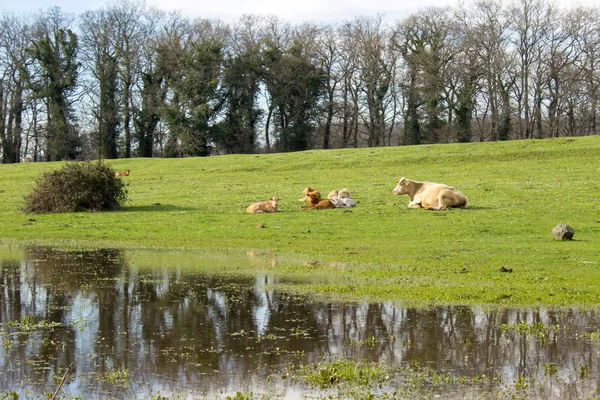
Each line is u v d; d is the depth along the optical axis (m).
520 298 14.35
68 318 12.66
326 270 18.33
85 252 22.39
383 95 87.00
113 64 81.25
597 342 11.10
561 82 80.69
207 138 80.50
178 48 80.38
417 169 48.41
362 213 30.86
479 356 10.35
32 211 33.69
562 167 45.66
